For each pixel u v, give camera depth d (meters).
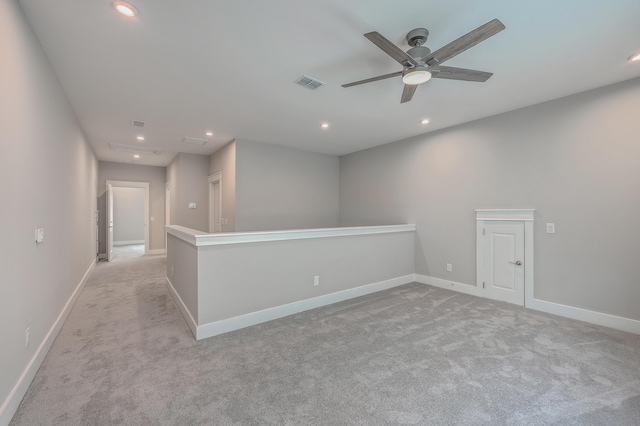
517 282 3.62
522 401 1.80
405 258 4.69
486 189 3.91
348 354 2.38
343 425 1.60
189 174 6.21
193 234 2.78
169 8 1.80
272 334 2.77
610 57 2.42
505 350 2.45
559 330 2.85
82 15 1.86
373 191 5.59
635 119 2.80
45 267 2.35
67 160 3.21
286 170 5.56
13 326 1.70
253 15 1.88
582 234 3.12
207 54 2.35
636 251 2.80
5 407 1.57
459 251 4.23
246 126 4.27
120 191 10.64
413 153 4.85
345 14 1.88
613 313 2.93
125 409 1.71
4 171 1.58
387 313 3.33
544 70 2.64
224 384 1.97
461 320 3.11
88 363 2.22
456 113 3.76
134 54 2.34
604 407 1.74
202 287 2.69
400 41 2.19
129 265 6.21
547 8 1.83
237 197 4.95
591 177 3.06
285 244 3.27
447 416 1.67
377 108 3.58
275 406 1.75
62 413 1.67
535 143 3.46
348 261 3.89
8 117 1.64
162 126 4.25
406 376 2.07
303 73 2.68
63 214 3.02
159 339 2.64
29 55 1.96
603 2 1.78
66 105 3.13
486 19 1.94
